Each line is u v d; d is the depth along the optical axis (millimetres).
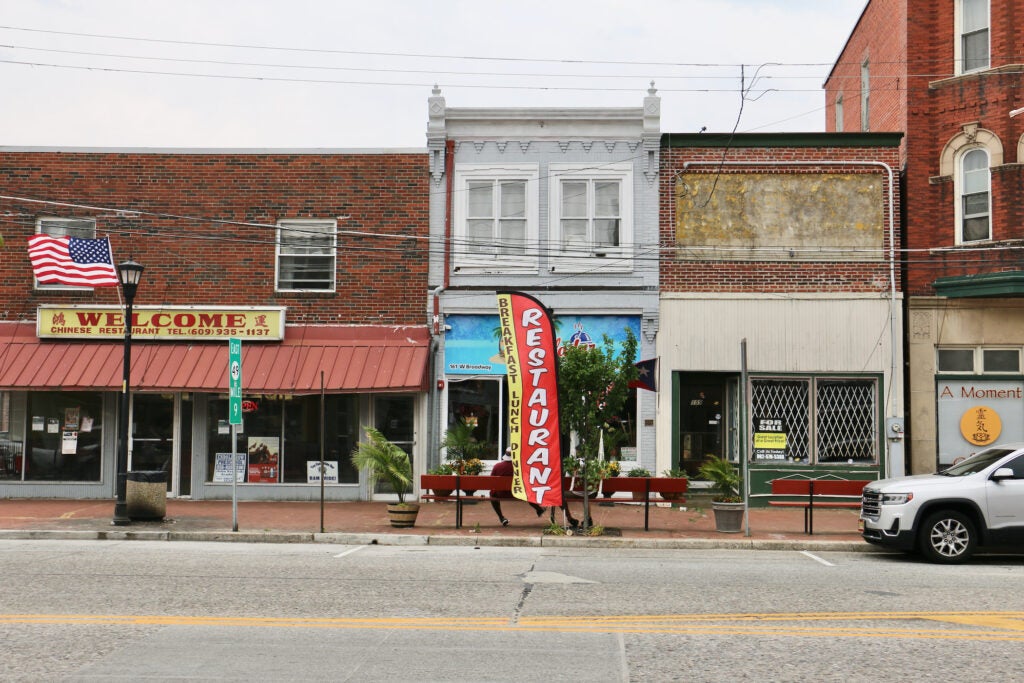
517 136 21109
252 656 7438
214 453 20766
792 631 8430
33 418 20891
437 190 21094
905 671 7082
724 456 20875
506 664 7207
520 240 21016
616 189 21031
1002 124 19781
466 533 15867
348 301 20984
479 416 20797
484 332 20859
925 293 20453
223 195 21266
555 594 10359
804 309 20594
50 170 21297
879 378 20328
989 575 12242
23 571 11766
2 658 7363
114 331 20719
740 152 20938
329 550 14383
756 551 14953
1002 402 20188
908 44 20828
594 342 20750
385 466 16250
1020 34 19828
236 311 20625
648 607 9617
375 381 19719
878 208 20703
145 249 21219
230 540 15602
